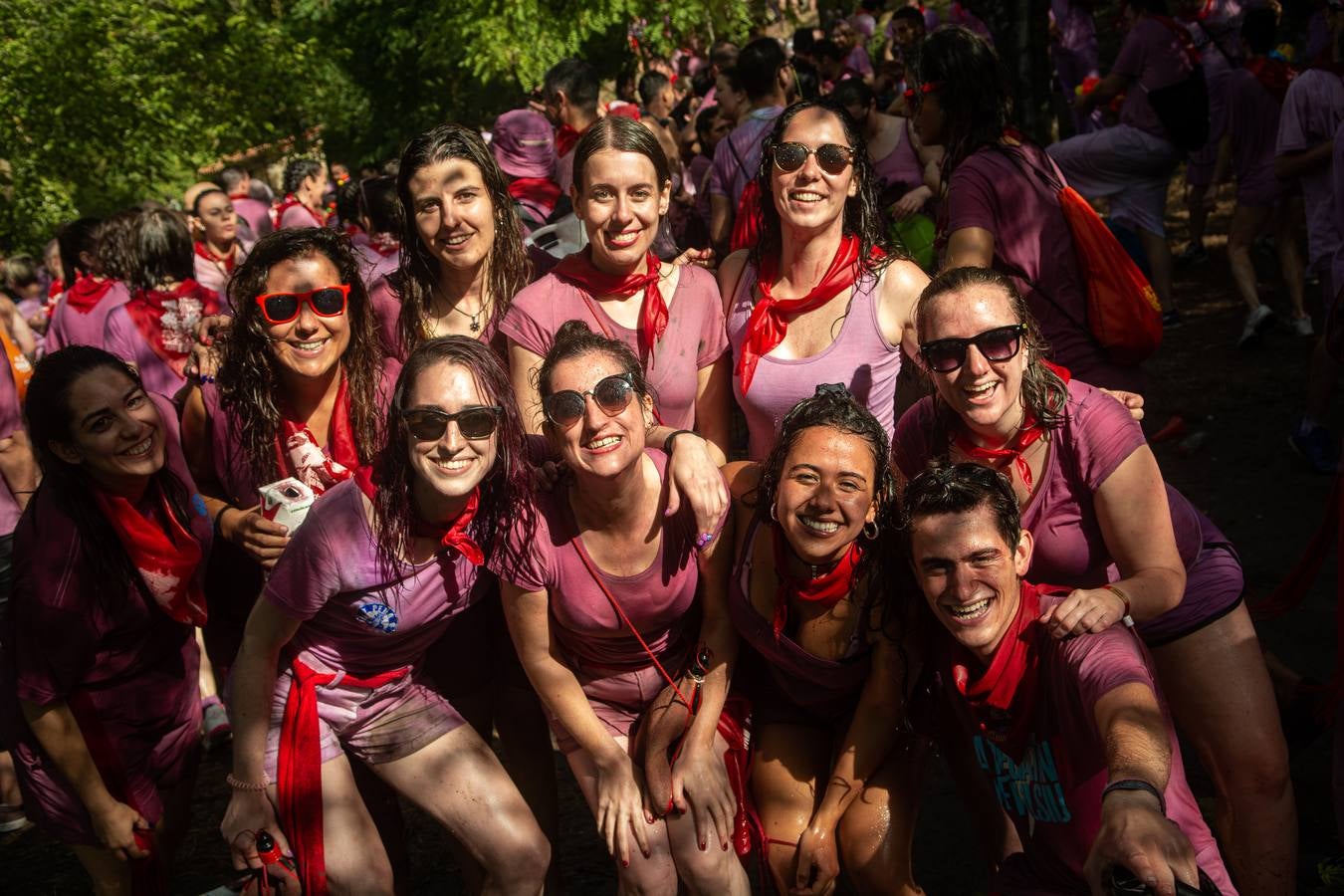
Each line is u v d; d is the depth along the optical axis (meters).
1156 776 2.53
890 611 3.11
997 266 3.94
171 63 13.11
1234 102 7.92
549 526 3.21
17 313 7.57
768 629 3.22
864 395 3.68
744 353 3.75
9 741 3.45
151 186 12.98
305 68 14.43
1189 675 3.33
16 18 12.18
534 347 3.75
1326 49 6.89
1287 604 4.05
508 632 3.64
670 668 3.40
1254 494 6.19
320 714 3.30
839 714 3.41
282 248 3.50
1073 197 3.88
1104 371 3.95
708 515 3.14
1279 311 8.68
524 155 6.96
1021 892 3.01
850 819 3.22
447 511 3.12
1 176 12.25
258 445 3.58
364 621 3.22
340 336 3.52
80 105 12.23
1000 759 3.03
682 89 16.19
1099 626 2.81
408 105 19.25
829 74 11.05
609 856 4.18
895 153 7.11
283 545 3.44
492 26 15.81
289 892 3.27
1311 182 6.93
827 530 3.02
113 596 3.33
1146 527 2.99
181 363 5.10
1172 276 9.64
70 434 3.22
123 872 3.56
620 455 2.99
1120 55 8.07
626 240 3.64
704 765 3.24
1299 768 4.25
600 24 16.08
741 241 3.98
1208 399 7.38
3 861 4.55
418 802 3.34
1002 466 3.07
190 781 3.73
